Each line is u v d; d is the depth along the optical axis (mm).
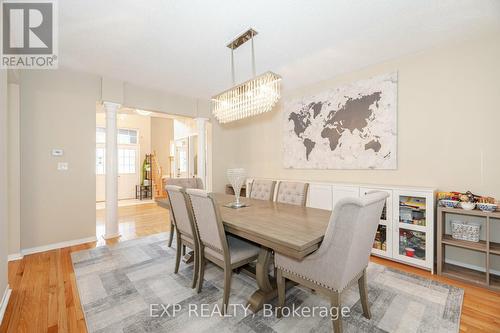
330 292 1453
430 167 2754
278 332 1595
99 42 2580
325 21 2219
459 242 2371
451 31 2373
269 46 2680
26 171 3027
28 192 3037
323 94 3711
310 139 3896
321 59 3004
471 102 2498
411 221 2648
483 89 2434
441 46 2668
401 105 2959
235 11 2070
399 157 2982
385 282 2273
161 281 2295
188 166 6309
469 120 2508
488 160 2400
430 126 2750
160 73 3459
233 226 1780
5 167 1909
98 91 3566
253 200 2910
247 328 1635
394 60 3004
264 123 4688
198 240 2115
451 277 2348
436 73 2711
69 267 2613
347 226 1330
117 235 3705
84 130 3449
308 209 2334
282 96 4340
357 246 1431
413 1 1951
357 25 2285
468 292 2100
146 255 2957
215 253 1949
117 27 2299
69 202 3328
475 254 2508
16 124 2883
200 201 1886
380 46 2686
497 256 2389
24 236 3004
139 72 3424
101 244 3365
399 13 2104
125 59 2998
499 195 2342
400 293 2074
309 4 1983
